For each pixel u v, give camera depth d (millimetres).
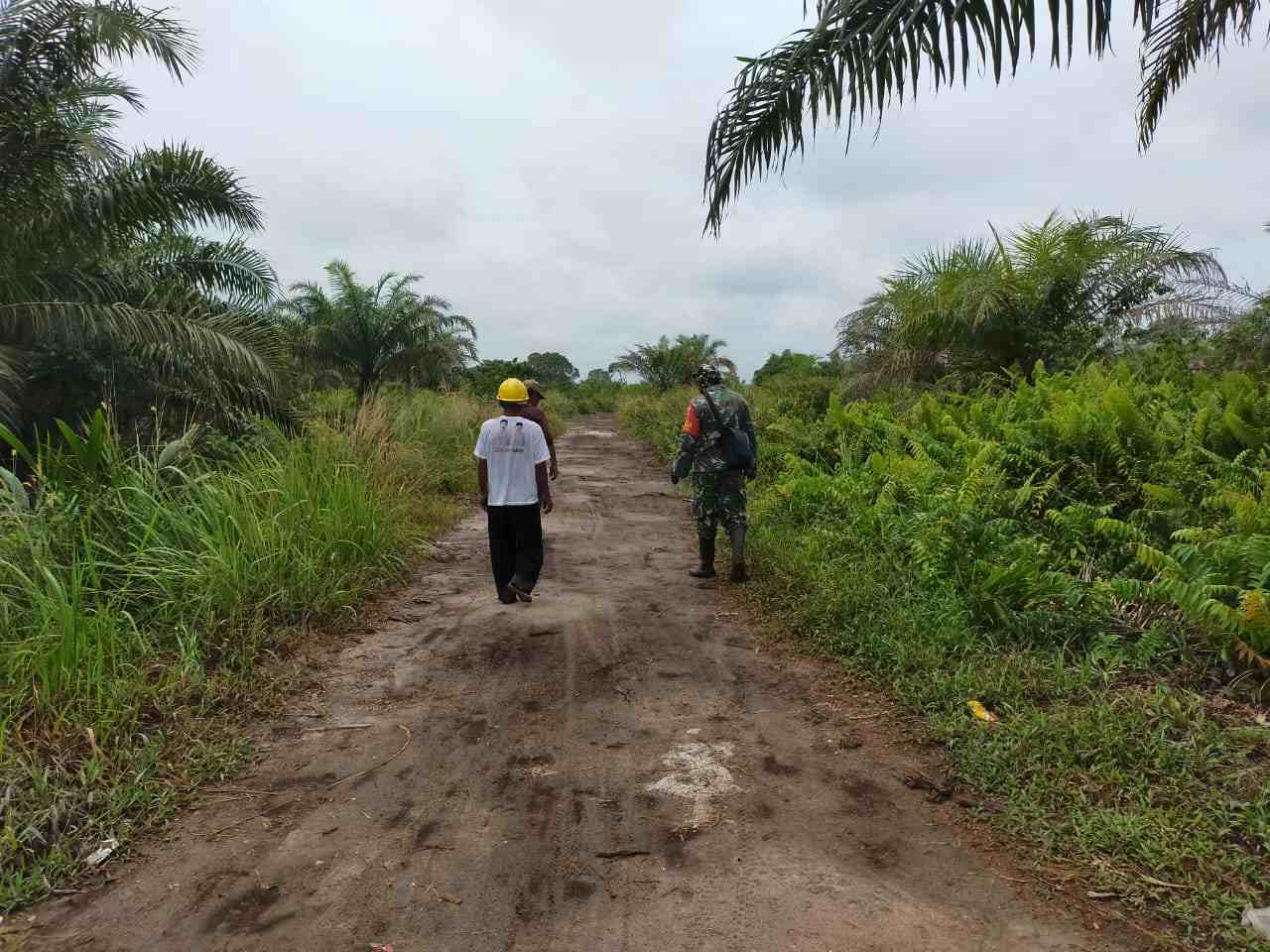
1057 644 4062
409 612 5316
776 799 2869
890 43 3568
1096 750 2949
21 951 2111
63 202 8312
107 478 5238
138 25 8391
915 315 11852
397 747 3340
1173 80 4691
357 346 19500
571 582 6109
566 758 3227
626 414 29578
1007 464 6484
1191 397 7457
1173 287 10836
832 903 2262
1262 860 2344
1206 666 3674
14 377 7398
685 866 2465
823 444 9750
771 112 4148
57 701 3369
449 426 13305
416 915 2242
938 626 4254
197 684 3689
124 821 2705
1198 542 4352
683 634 4816
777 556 6109
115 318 8195
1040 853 2473
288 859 2533
